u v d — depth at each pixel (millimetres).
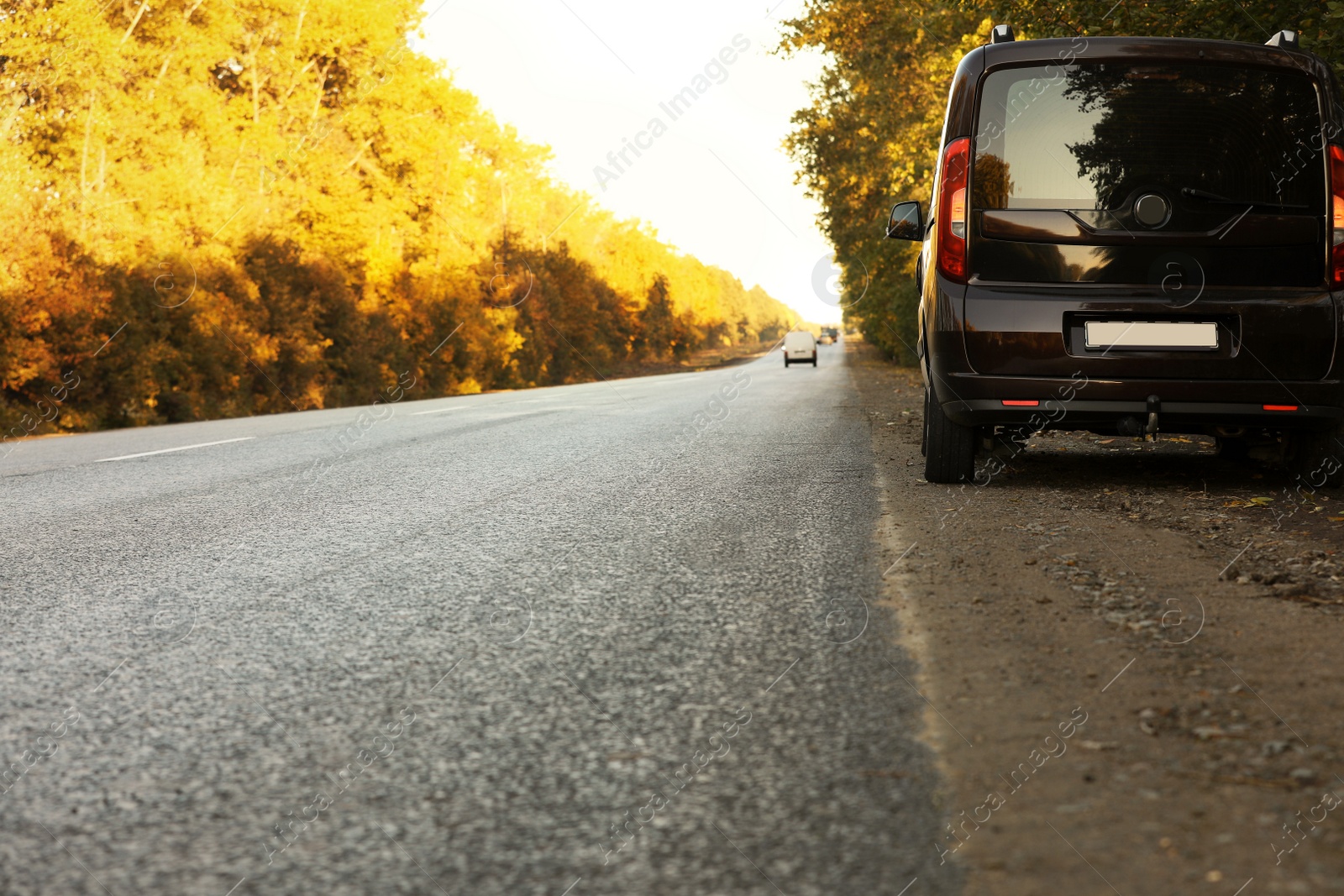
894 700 2592
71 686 2844
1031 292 5582
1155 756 2221
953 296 5664
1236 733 2332
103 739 2449
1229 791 2051
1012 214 5605
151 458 9016
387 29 50938
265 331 37000
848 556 4270
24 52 32750
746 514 5332
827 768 2205
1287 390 5469
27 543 5023
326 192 49188
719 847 1879
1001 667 2816
